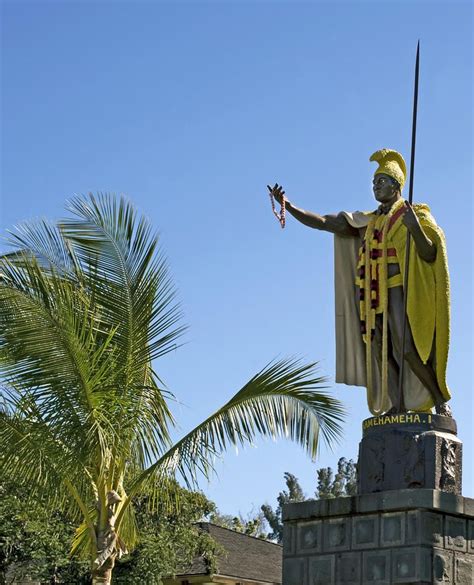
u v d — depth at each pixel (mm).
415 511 12438
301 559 13289
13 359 18453
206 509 31609
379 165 14195
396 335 13570
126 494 20266
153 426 19797
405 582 12305
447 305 13438
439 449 12914
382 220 13898
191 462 19203
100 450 19109
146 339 19375
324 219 14312
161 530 29234
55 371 18484
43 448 18969
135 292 19203
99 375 18562
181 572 33156
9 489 25922
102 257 19234
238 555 36438
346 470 64375
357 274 14062
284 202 14133
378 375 13758
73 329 18312
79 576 28141
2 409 18953
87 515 19516
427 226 13602
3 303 18375
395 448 13047
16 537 26984
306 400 18656
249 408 18875
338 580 12883
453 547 12570
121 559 28016
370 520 12805
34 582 31531
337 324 14312
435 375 13391
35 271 18422
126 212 19203
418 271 13516
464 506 12680
